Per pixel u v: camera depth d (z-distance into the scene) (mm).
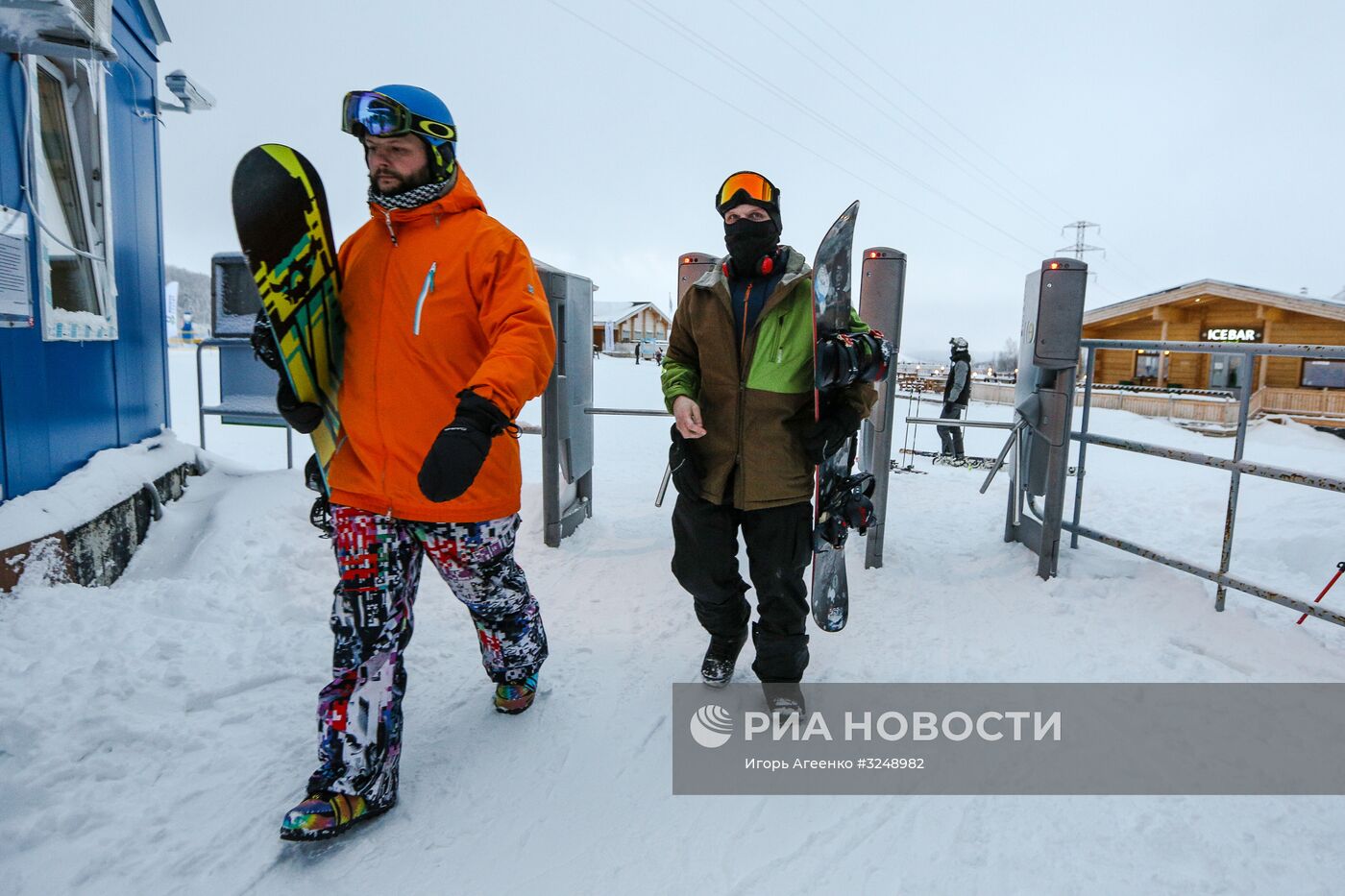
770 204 2230
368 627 1873
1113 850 1864
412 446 1870
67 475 3414
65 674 2328
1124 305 20719
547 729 2363
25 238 3061
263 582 3395
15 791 1884
